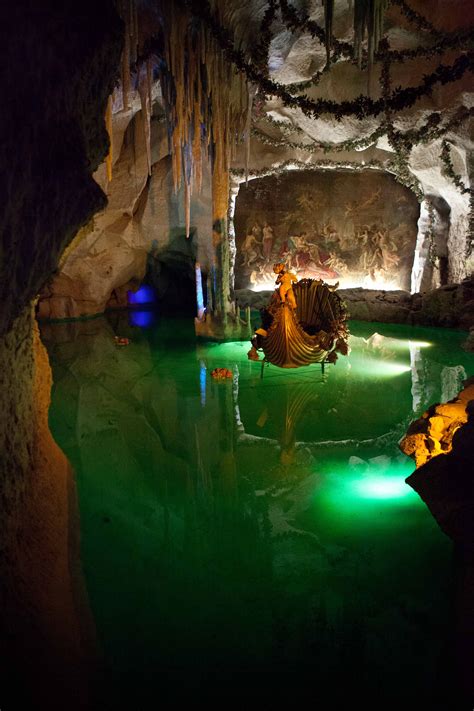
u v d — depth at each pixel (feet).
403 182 55.47
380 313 54.34
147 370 35.78
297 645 11.93
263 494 19.47
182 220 55.01
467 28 36.06
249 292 61.82
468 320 49.16
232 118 38.73
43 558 11.78
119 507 18.24
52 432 24.80
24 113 7.46
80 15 8.86
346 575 14.56
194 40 31.09
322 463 21.88
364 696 10.52
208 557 15.47
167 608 13.08
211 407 28.89
